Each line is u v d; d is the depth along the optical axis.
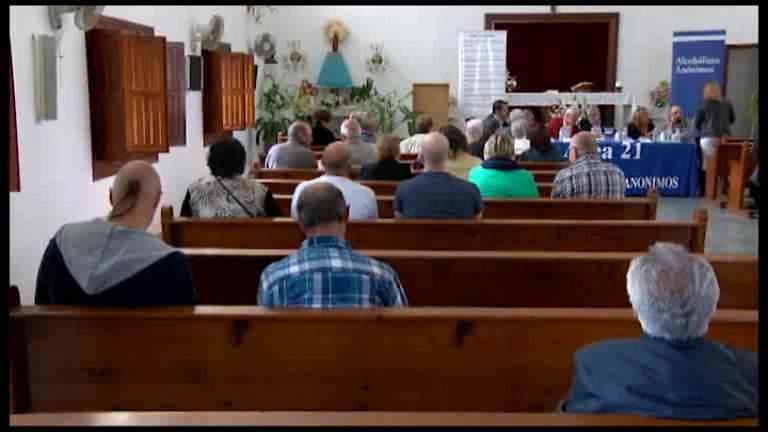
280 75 10.26
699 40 9.47
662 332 1.40
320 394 2.00
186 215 3.51
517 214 3.91
